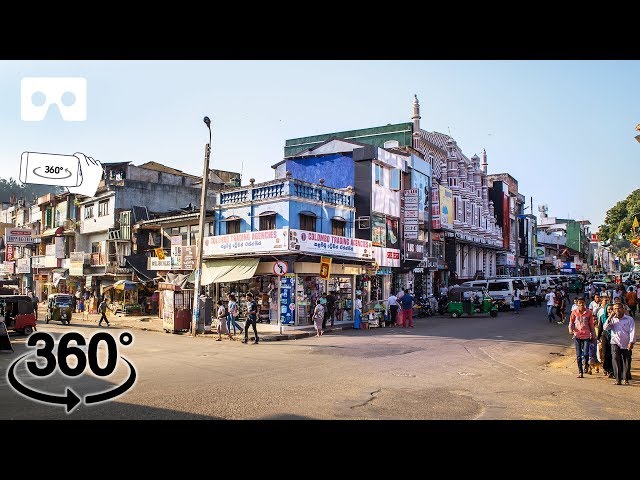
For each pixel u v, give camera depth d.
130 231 36.62
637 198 36.69
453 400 9.40
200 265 23.02
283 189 24.77
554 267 75.88
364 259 27.56
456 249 43.47
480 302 29.83
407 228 33.00
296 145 45.50
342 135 42.66
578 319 12.35
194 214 31.25
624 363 11.34
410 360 14.16
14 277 57.91
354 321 24.19
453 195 43.12
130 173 42.84
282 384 10.64
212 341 19.83
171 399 9.21
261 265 24.97
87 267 41.03
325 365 13.24
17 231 50.66
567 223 90.06
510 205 60.03
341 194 28.22
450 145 44.03
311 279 24.97
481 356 15.11
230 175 51.72
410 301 24.72
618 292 26.89
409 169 35.19
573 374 12.48
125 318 32.34
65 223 46.16
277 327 23.42
